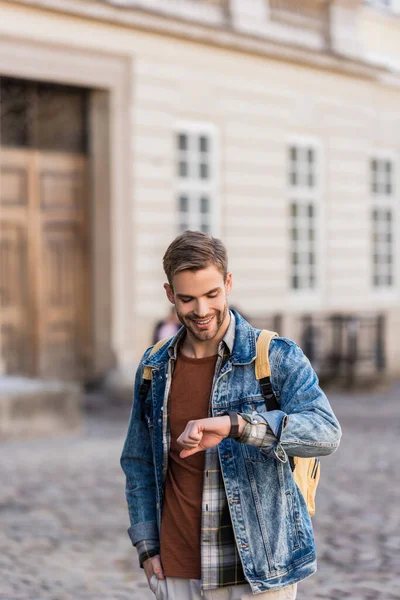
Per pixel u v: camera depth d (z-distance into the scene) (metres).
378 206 21.66
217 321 3.35
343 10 20.19
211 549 3.37
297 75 19.12
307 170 19.72
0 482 9.41
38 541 7.35
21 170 15.34
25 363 15.43
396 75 21.19
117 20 15.68
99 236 16.08
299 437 3.21
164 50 16.62
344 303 20.38
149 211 16.45
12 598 5.95
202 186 17.53
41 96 15.53
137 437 3.69
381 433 13.28
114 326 15.99
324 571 6.67
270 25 18.66
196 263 3.25
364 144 20.77
